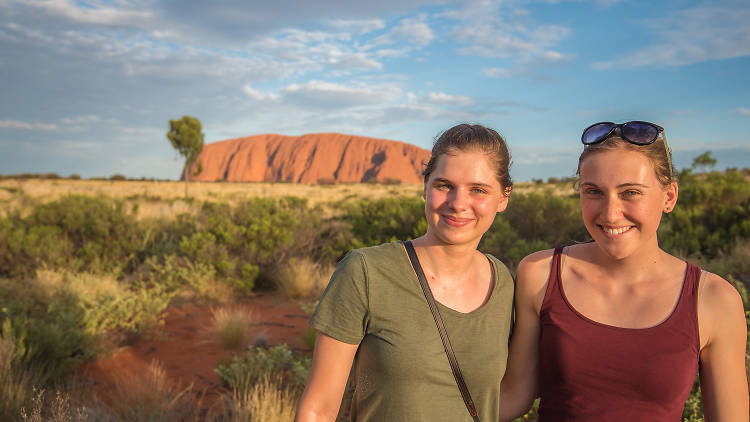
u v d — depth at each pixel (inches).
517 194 402.6
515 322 58.7
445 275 51.5
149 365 181.2
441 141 51.3
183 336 213.5
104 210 359.6
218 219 359.9
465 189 48.9
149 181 2630.4
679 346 50.1
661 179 51.7
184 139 1192.2
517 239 322.7
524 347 58.4
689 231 336.2
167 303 243.0
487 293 52.8
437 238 51.4
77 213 352.2
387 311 48.1
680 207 402.9
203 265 287.3
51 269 288.8
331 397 49.6
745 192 396.8
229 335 201.3
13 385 138.7
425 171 52.7
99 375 170.9
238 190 1619.1
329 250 340.8
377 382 48.3
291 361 174.6
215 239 310.0
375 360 48.2
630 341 51.3
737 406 50.4
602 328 52.7
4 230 309.7
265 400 135.7
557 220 370.6
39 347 162.6
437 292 50.8
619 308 53.6
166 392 154.4
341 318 48.6
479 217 49.4
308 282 287.7
